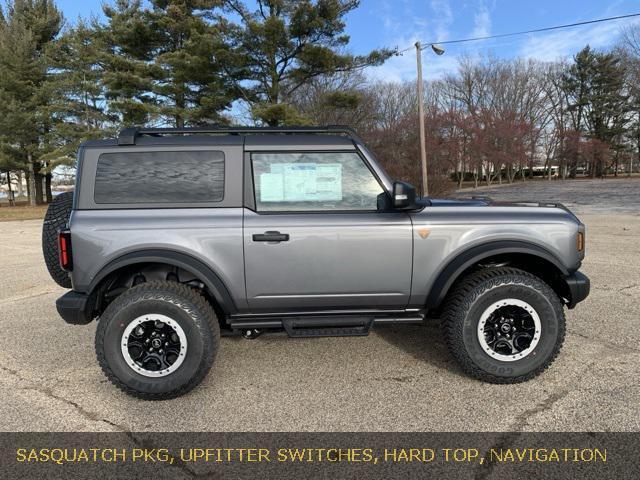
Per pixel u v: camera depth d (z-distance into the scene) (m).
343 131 3.34
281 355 3.84
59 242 3.05
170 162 3.16
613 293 5.46
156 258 3.03
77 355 3.94
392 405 2.96
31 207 29.56
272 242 3.10
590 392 3.04
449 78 50.53
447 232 3.20
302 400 3.06
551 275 3.51
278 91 19.42
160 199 3.13
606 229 11.41
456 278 3.22
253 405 3.01
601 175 56.88
